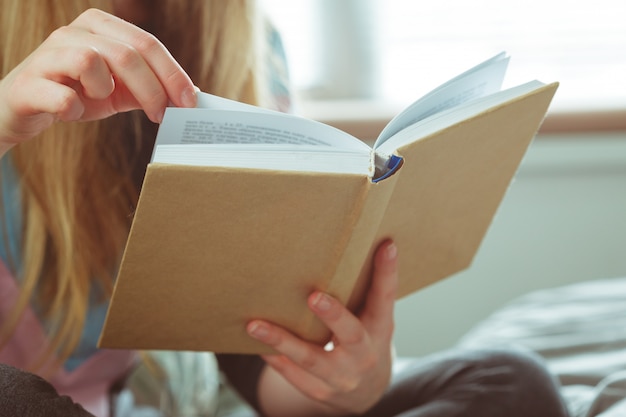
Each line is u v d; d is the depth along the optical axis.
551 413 1.27
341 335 1.06
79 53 0.86
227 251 0.93
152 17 1.50
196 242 0.91
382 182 0.88
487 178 1.10
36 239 1.34
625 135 2.65
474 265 2.74
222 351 1.13
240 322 1.07
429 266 1.19
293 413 1.38
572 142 2.67
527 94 0.99
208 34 1.48
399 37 2.79
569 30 2.76
